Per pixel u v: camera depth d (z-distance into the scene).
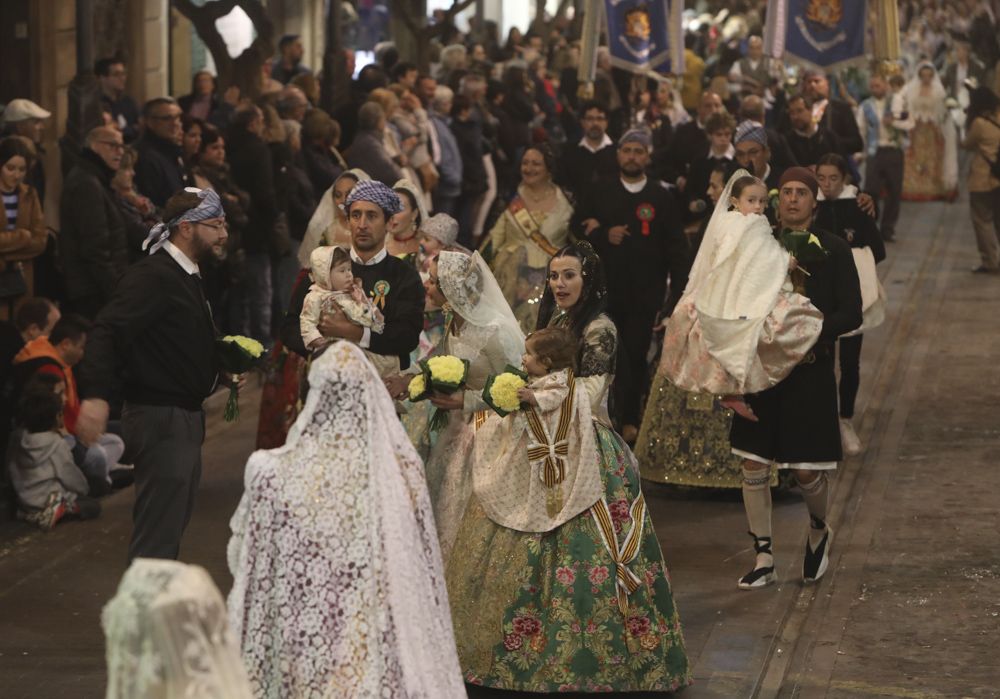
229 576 10.91
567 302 9.02
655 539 8.78
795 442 10.32
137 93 23.31
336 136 18.30
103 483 12.61
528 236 13.98
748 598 10.41
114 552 11.41
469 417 9.24
